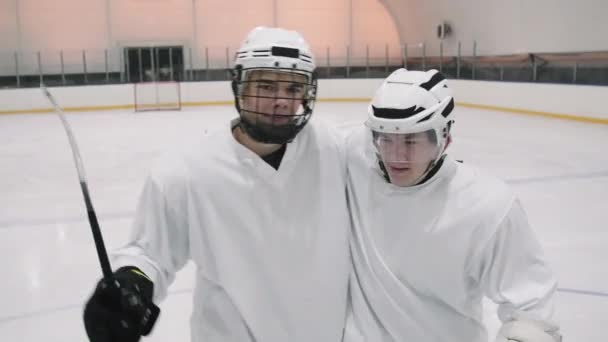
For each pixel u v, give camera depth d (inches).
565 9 438.6
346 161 55.6
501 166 252.1
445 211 50.3
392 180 50.6
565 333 100.3
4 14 550.6
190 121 433.4
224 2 609.6
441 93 48.4
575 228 161.9
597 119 387.2
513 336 46.9
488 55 535.2
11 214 181.8
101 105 522.6
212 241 51.9
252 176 51.0
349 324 55.8
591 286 120.6
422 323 53.5
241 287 52.1
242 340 53.7
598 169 242.7
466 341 55.5
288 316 53.1
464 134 348.5
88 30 576.1
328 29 649.0
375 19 659.4
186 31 603.2
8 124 419.5
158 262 52.2
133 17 586.9
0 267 135.3
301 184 52.9
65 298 117.6
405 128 46.4
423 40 626.2
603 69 408.8
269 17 627.8
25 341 99.4
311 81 49.8
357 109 508.4
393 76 50.1
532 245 51.1
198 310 55.7
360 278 54.6
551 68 461.1
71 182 228.8
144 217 52.1
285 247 51.9
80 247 148.9
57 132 375.2
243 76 48.7
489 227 49.8
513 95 462.0
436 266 51.5
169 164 52.7
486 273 52.1
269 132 48.9
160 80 598.5
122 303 44.3
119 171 249.8
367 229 53.5
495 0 513.3
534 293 49.9
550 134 343.6
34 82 569.0
